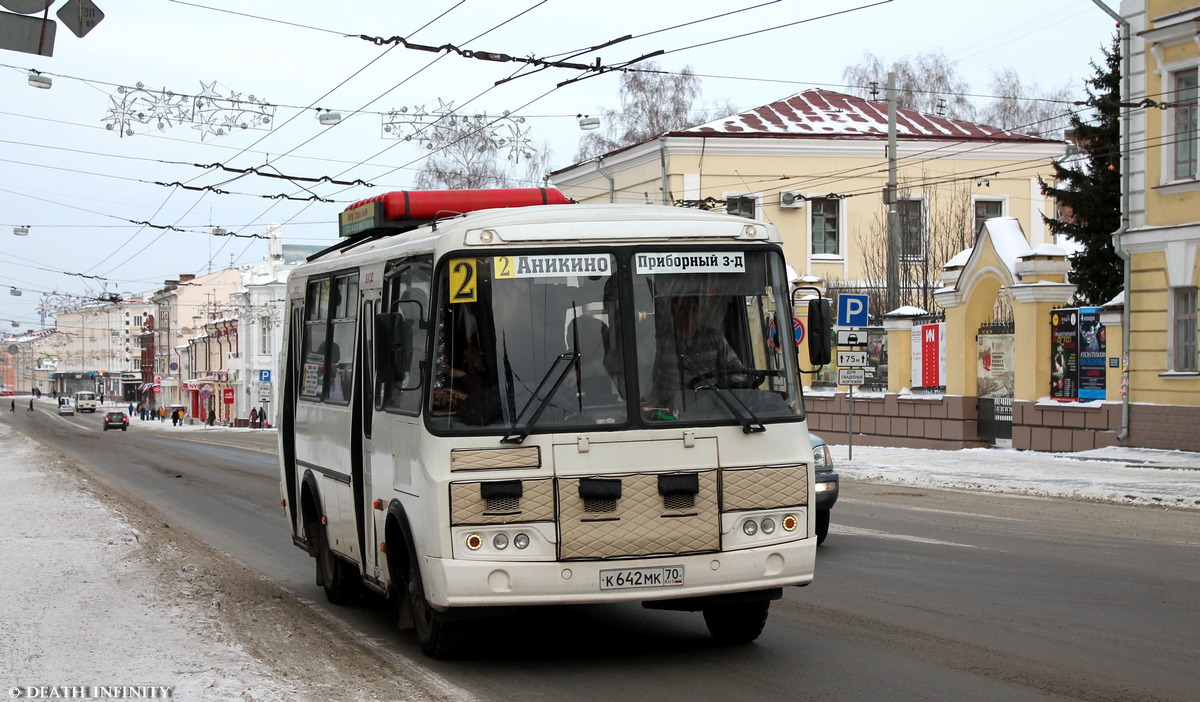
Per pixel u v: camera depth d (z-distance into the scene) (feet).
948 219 142.20
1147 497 56.59
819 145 139.33
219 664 24.88
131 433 218.18
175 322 349.61
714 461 23.85
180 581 37.06
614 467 23.40
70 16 28.58
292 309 38.27
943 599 31.58
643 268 24.34
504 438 23.20
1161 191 76.48
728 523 23.81
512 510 23.11
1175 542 42.42
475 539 23.06
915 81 181.78
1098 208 103.76
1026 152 144.46
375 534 28.14
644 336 24.07
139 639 27.50
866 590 33.14
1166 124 76.59
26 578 36.29
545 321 23.84
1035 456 76.89
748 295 24.93
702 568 23.54
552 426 23.32
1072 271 106.52
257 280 260.42
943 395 87.97
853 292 130.41
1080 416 77.77
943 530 46.26
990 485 64.34
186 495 73.15
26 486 74.43
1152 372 75.46
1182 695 21.68
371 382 28.81
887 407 93.91
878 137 140.26
